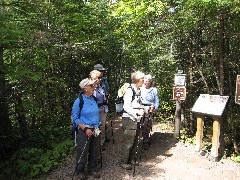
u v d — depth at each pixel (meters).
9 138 4.56
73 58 6.49
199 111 3.92
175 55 5.18
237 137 4.65
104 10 6.81
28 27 5.08
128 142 3.45
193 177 3.29
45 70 5.56
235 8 3.39
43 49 5.01
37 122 5.64
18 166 3.92
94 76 3.61
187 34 4.72
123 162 3.51
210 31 4.41
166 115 6.12
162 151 4.06
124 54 7.64
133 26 4.56
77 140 3.13
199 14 3.97
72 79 6.75
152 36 4.90
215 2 3.28
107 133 4.91
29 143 4.63
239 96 3.53
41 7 5.30
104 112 3.84
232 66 4.45
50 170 3.71
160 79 6.05
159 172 3.39
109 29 6.76
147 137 4.09
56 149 4.16
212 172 3.43
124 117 3.44
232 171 3.48
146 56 6.39
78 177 3.34
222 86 4.15
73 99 6.55
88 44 6.20
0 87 4.40
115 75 8.11
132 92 3.43
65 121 6.02
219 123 3.76
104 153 3.97
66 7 5.85
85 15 6.29
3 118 4.49
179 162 3.69
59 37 5.68
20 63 4.57
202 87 5.07
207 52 4.70
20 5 4.75
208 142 4.62
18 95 4.62
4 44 4.14
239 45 4.43
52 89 5.80
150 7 3.87
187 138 4.63
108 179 3.23
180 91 4.33
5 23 3.92
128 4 4.11
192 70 4.94
